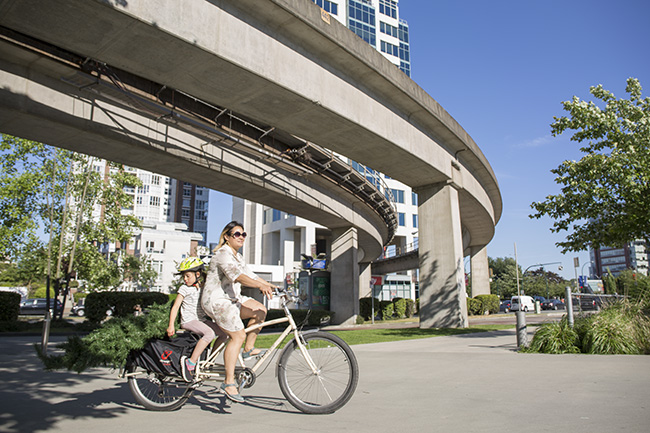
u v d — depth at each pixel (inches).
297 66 537.6
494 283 3636.8
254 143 763.4
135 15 386.6
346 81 614.9
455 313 839.1
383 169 825.5
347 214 1224.8
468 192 986.7
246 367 172.9
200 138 747.4
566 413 155.6
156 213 4367.6
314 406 168.2
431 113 756.6
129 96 563.8
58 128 584.1
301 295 179.2
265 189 892.6
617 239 544.4
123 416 169.8
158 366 178.4
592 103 557.9
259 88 518.3
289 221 2551.7
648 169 505.0
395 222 1601.9
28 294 2370.8
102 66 512.1
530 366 274.8
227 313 168.1
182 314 182.9
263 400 195.6
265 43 500.1
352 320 1239.5
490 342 470.6
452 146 902.4
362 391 210.2
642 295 391.5
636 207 509.7
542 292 3469.5
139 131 653.9
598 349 328.8
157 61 457.1
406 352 384.2
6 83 524.1
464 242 1818.4
